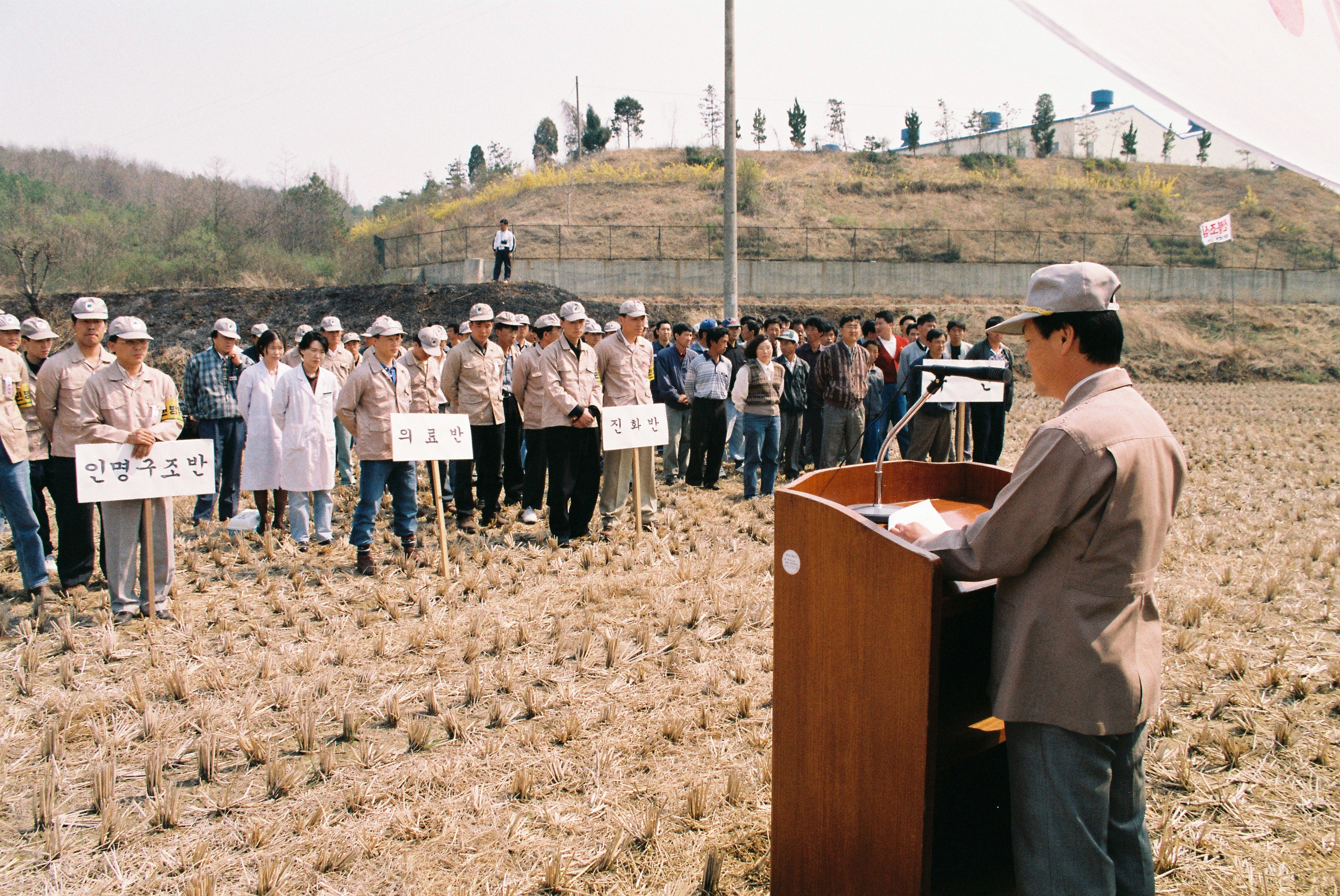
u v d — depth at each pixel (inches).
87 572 255.8
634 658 202.2
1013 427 626.2
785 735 101.7
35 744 163.8
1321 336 1190.3
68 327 935.7
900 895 90.2
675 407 400.5
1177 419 657.0
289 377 308.5
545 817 138.6
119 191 2507.4
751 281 1165.7
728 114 562.6
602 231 1273.4
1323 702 176.7
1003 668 84.4
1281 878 121.0
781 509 100.0
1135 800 88.1
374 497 272.2
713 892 118.3
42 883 123.0
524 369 313.9
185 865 127.0
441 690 185.8
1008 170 1807.3
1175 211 1590.8
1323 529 319.0
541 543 311.1
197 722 170.9
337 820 138.8
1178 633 205.6
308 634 218.7
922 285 1205.1
